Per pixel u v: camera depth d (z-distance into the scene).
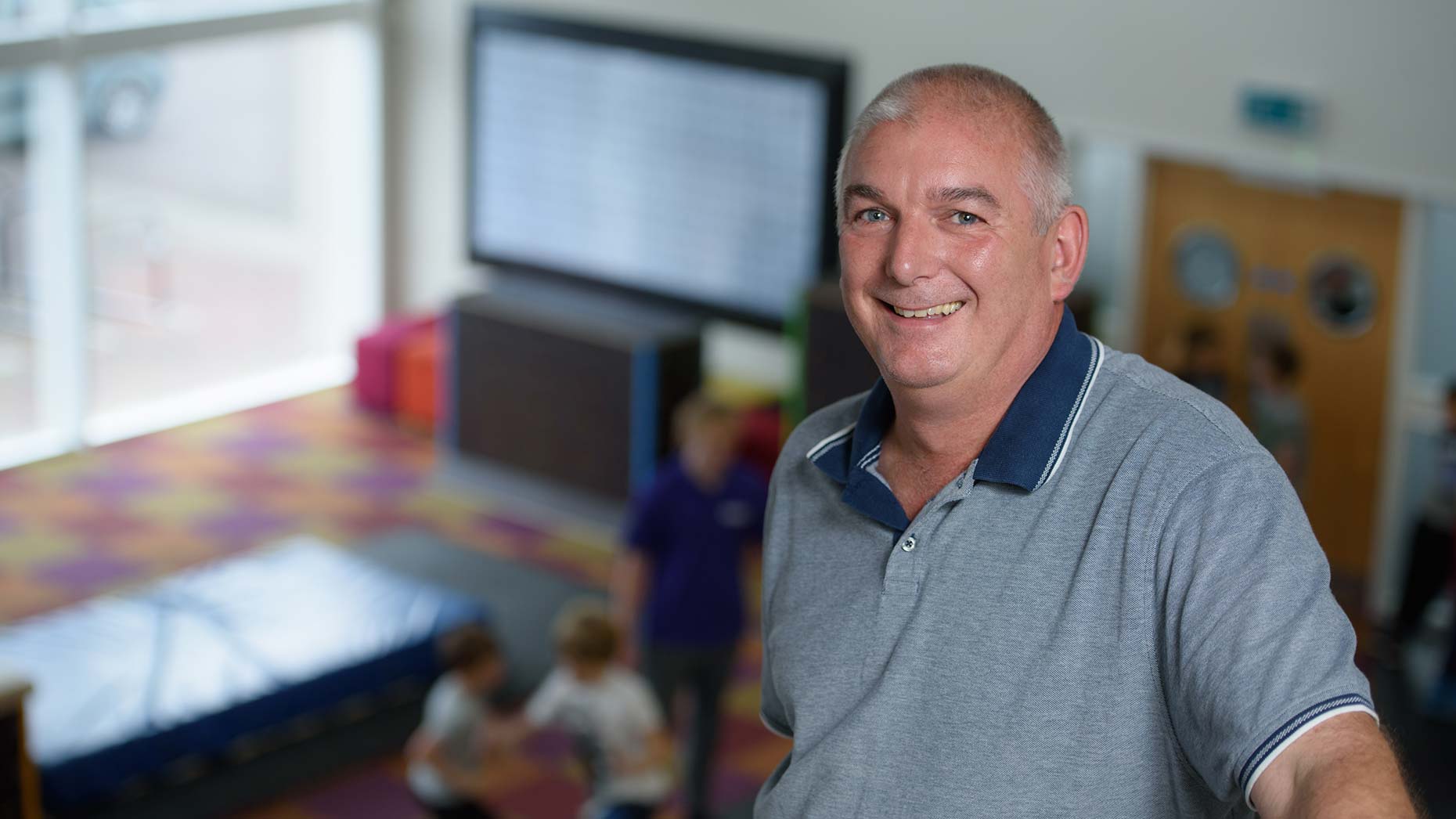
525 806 6.63
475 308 9.88
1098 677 1.35
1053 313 1.48
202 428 10.92
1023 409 1.44
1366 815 1.06
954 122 1.38
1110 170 9.41
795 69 9.50
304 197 12.83
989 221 1.38
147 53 10.27
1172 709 1.31
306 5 11.33
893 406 1.58
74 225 10.15
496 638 7.59
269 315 12.59
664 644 6.08
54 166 10.05
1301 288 8.62
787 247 9.81
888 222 1.43
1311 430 8.74
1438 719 7.18
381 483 10.24
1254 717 1.19
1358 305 8.43
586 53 10.35
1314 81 8.22
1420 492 8.28
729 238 10.05
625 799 5.50
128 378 11.33
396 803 6.52
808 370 8.73
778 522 1.69
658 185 10.27
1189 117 8.67
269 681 6.62
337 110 12.36
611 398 9.41
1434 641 7.75
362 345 11.26
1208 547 1.28
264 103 13.94
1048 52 9.09
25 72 9.65
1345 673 1.17
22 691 4.07
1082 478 1.40
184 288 12.81
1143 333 9.30
